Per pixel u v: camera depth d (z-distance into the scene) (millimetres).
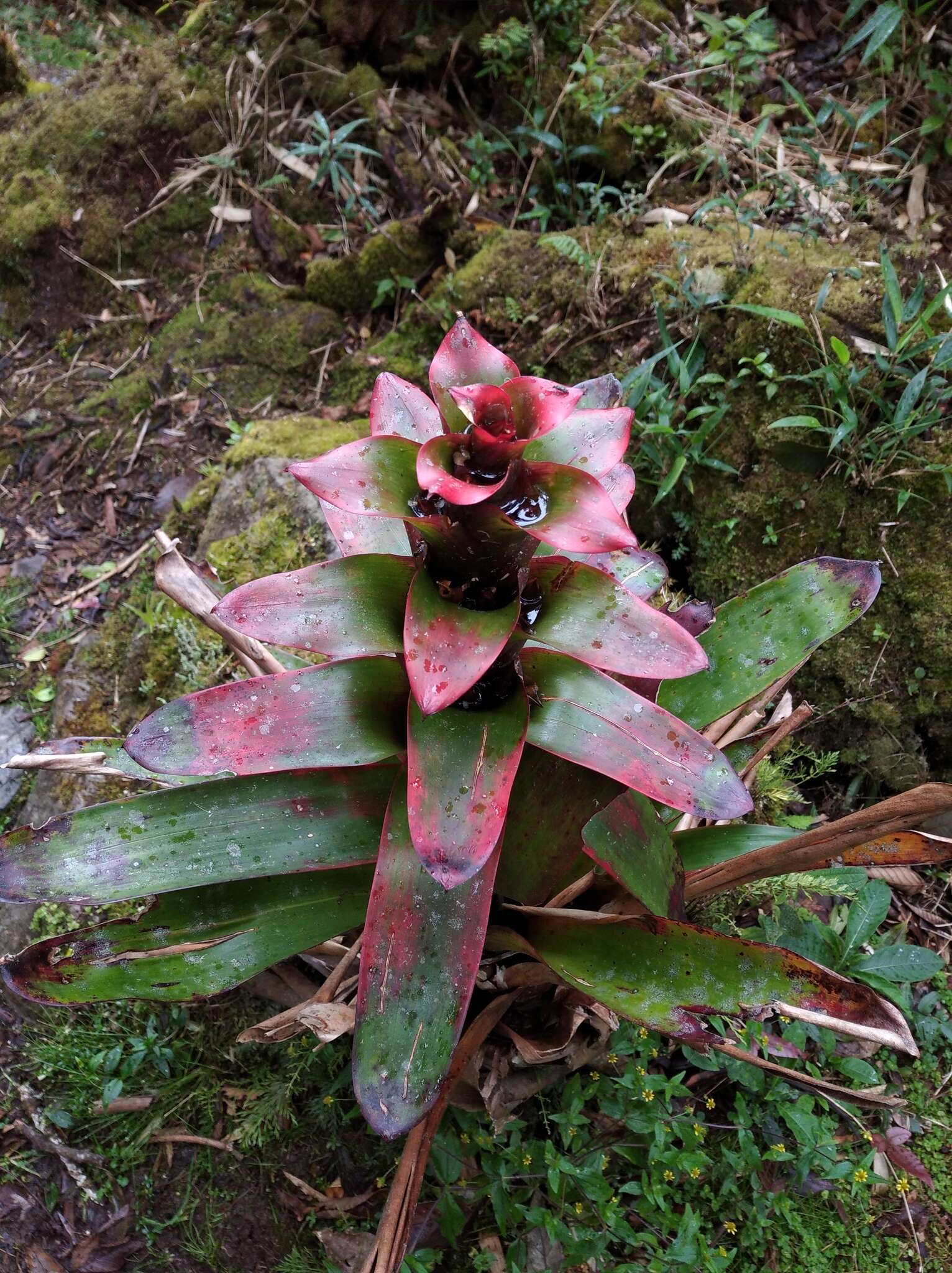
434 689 1366
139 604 3004
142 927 1773
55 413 3590
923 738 2818
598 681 1615
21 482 3449
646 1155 2133
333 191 3764
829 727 2842
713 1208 2139
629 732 1565
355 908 1844
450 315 3395
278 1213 2172
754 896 2334
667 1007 1595
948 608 2713
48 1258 2123
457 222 3514
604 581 1561
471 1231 2135
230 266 3787
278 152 3852
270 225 3760
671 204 3428
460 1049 1834
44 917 2480
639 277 3166
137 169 3869
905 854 1764
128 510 3338
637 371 2855
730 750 2188
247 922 1814
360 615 1546
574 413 1603
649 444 2936
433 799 1448
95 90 4000
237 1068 2324
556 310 3283
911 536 2783
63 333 3803
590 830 1632
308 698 1639
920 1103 2318
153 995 1733
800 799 2604
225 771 1562
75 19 4953
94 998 1714
